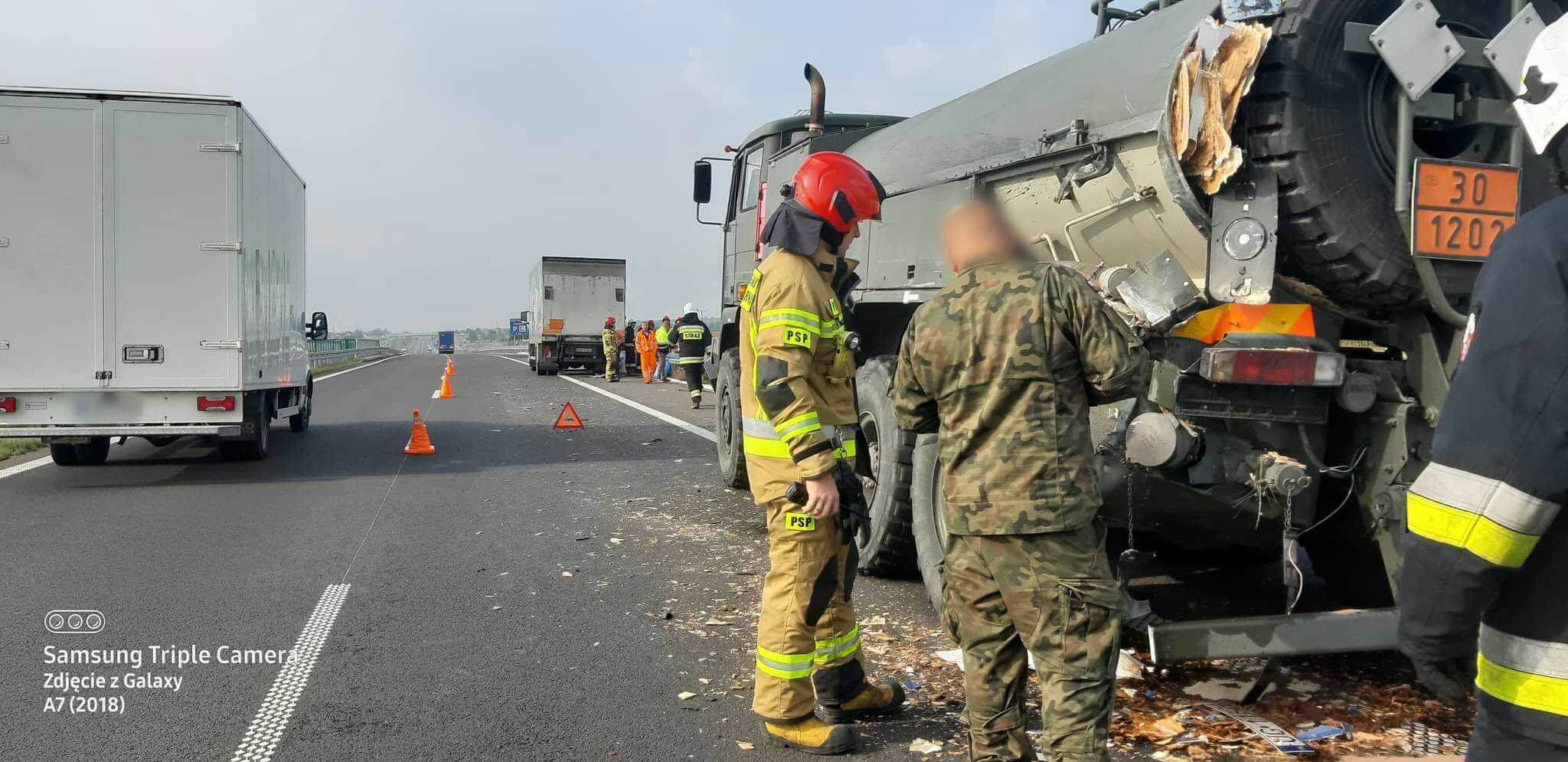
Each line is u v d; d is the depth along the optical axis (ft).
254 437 33.42
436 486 29.81
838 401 11.83
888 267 19.99
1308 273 12.24
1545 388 4.75
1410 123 11.66
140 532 23.25
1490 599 5.10
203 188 30.07
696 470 33.12
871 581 19.02
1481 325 5.09
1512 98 12.07
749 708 12.97
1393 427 11.96
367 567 20.07
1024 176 15.49
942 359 9.41
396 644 15.46
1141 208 13.12
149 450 38.24
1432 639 5.30
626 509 26.35
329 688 13.61
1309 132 11.52
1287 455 12.21
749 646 15.46
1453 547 5.02
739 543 22.30
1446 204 11.64
